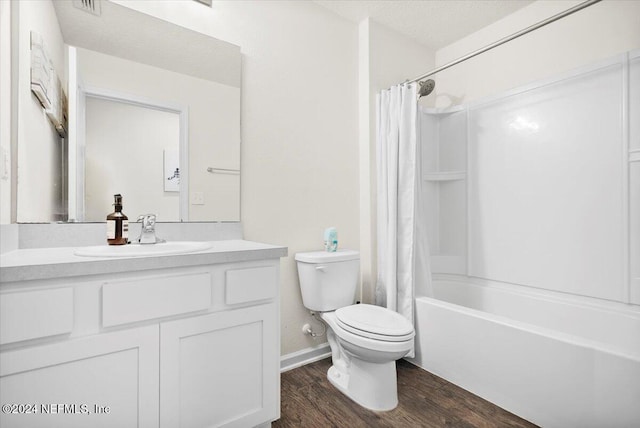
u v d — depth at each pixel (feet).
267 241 6.46
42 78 4.27
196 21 5.70
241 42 6.18
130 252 3.85
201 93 5.69
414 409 5.25
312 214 7.10
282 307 6.66
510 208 7.54
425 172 8.88
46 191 4.36
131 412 3.45
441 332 6.21
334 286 6.36
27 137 4.12
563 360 4.51
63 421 3.09
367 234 7.77
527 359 4.90
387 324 5.27
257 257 4.35
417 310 6.72
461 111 8.58
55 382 3.05
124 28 5.05
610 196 6.02
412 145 7.02
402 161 7.02
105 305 3.27
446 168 8.91
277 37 6.64
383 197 7.41
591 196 6.27
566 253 6.60
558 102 6.77
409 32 8.43
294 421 4.97
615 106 5.97
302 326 6.91
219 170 5.84
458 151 8.65
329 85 7.42
